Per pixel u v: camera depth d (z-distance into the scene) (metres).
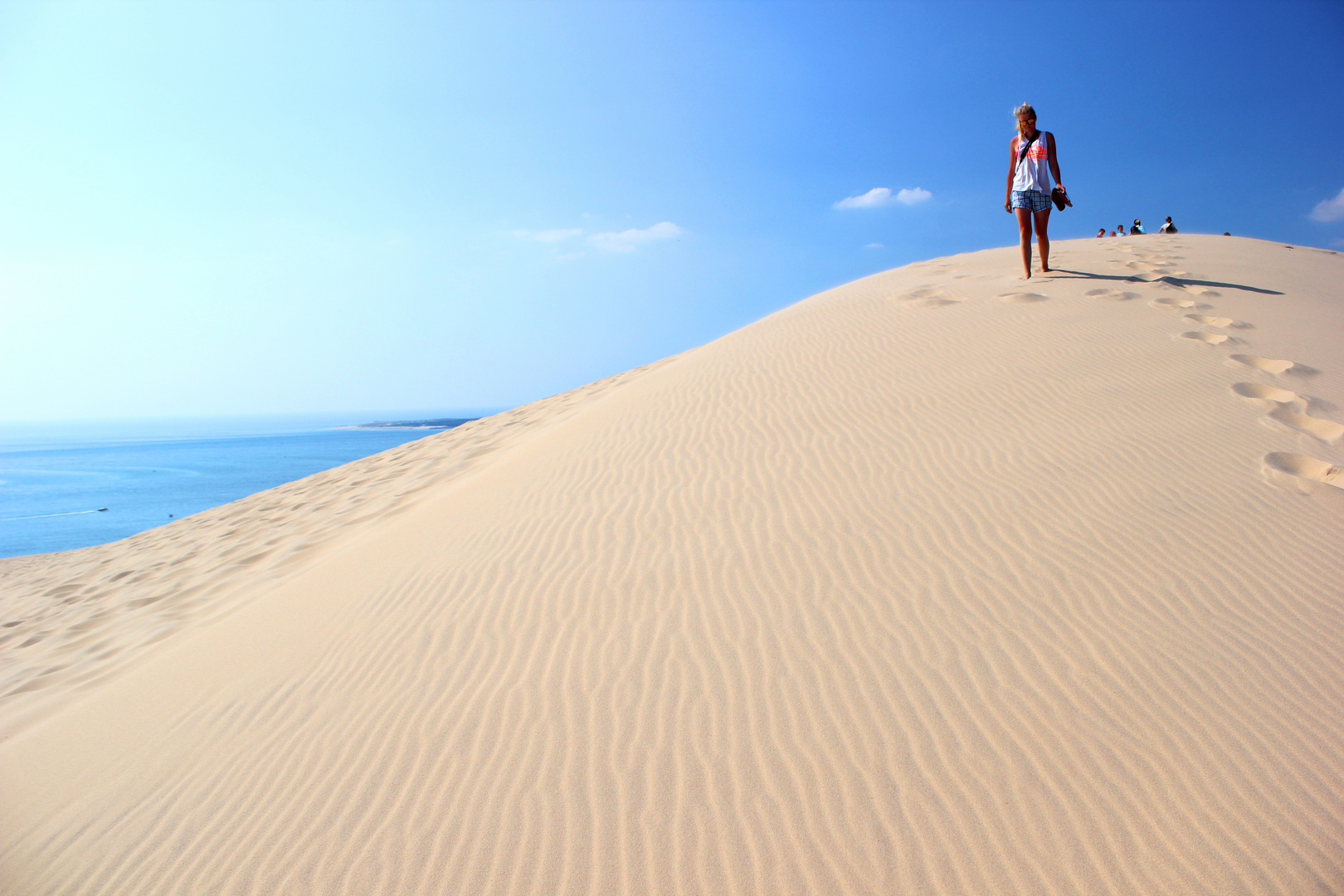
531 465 6.40
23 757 3.95
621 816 2.61
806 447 5.41
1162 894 2.13
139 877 2.72
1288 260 10.66
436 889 2.44
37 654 6.95
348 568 5.57
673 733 2.95
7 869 2.91
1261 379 5.56
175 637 6.15
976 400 5.76
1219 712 2.72
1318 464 4.34
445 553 5.03
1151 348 6.30
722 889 2.30
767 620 3.55
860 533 4.16
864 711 2.92
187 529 13.28
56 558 15.61
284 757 3.23
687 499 4.93
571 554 4.49
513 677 3.46
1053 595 3.44
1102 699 2.83
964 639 3.23
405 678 3.62
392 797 2.87
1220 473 4.35
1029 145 8.60
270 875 2.61
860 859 2.34
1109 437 4.90
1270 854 2.20
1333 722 2.64
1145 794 2.44
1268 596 3.31
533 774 2.86
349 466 15.62
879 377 6.55
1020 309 7.74
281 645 4.38
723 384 7.13
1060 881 2.20
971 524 4.09
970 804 2.48
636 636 3.59
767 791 2.63
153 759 3.47
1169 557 3.62
